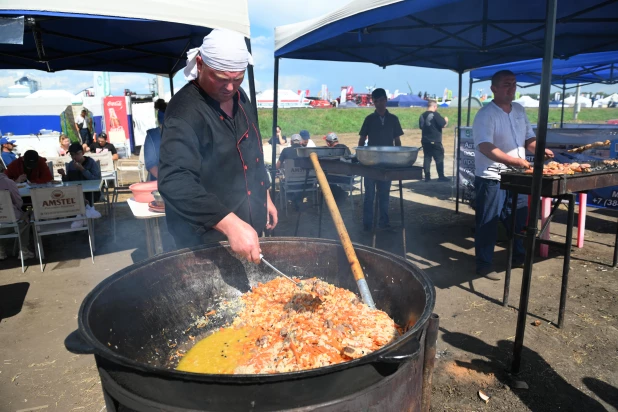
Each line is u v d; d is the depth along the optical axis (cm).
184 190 167
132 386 111
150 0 309
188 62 193
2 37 259
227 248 206
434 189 933
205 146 195
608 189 638
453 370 272
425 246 529
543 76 242
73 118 1559
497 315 345
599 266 445
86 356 303
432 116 1009
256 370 136
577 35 500
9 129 1812
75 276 461
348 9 348
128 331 158
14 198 475
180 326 184
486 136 384
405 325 164
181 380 102
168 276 185
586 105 3170
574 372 267
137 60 648
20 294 415
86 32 458
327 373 103
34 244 571
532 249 253
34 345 318
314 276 216
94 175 673
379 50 576
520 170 355
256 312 196
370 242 548
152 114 1936
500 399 244
